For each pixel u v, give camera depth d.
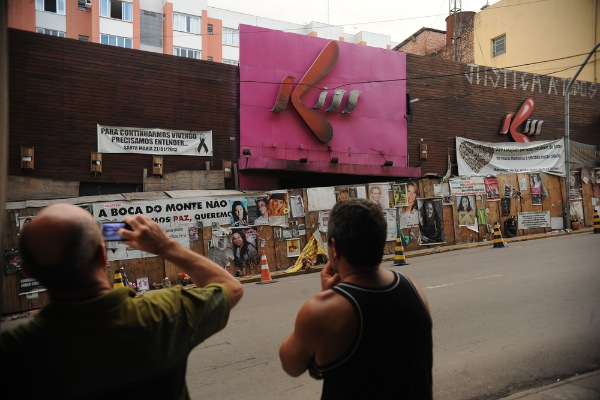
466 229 18.25
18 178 12.16
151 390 1.33
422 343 1.66
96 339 1.26
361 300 1.57
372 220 1.66
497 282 8.59
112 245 11.77
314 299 1.63
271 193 14.28
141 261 12.07
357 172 16.81
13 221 10.77
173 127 14.56
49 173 12.75
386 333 1.57
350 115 17.31
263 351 5.43
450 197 17.98
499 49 28.94
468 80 20.34
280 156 16.02
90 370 1.26
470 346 5.14
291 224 14.47
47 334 1.25
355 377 1.54
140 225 1.56
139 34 36.78
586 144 23.31
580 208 21.53
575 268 9.52
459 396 3.93
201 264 1.63
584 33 23.92
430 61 19.39
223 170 15.23
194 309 1.44
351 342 1.54
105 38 35.25
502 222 19.25
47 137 12.77
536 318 5.99
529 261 11.10
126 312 1.31
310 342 1.59
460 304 7.02
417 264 12.49
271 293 9.62
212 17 42.62
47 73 12.84
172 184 14.31
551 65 25.44
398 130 18.30
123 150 13.78
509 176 19.61
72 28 33.97
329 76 16.98
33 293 10.53
